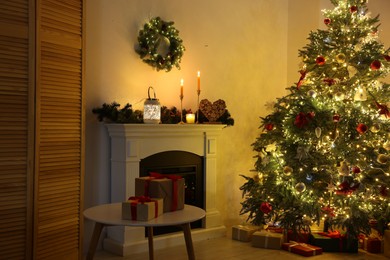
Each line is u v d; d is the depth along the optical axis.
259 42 5.56
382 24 5.53
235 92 5.32
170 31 4.51
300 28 5.79
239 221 5.35
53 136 3.31
